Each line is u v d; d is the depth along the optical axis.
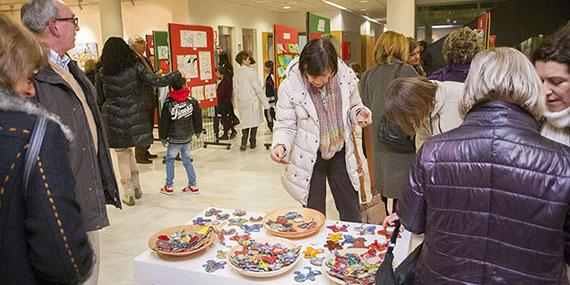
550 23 4.66
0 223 0.97
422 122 1.95
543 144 1.03
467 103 1.14
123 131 4.26
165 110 4.48
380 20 20.88
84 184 1.84
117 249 3.35
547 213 1.00
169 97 4.51
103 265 3.08
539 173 1.01
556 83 1.30
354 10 16.03
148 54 8.12
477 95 1.11
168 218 4.01
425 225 1.21
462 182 1.09
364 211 2.42
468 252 1.09
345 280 1.56
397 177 2.83
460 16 11.02
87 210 1.84
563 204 0.99
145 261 1.81
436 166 1.14
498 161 1.05
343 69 2.48
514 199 1.03
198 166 5.91
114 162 6.31
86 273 1.11
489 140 1.07
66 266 1.02
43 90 1.66
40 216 0.98
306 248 1.89
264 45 14.75
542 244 1.01
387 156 2.87
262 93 6.86
